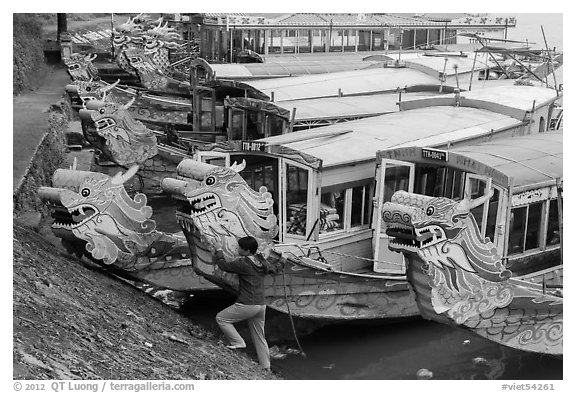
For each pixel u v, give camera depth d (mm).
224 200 12812
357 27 34188
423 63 28141
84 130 22656
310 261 14555
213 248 12719
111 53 42469
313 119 21547
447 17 38156
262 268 12297
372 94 25547
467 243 12180
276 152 15656
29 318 9781
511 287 12781
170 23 40844
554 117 22141
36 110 26281
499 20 37281
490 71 30281
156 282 14719
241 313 12438
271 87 24469
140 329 11781
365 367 14359
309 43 33406
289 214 15734
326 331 15445
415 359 14672
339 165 15617
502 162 14852
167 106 30672
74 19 56844
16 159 18688
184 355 11477
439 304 12195
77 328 10367
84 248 13633
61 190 13250
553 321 13461
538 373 14266
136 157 22797
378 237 15758
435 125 18641
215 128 26672
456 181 15953
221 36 32656
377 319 15312
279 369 13906
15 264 11219
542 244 14992
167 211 23953
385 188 15703
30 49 35719
